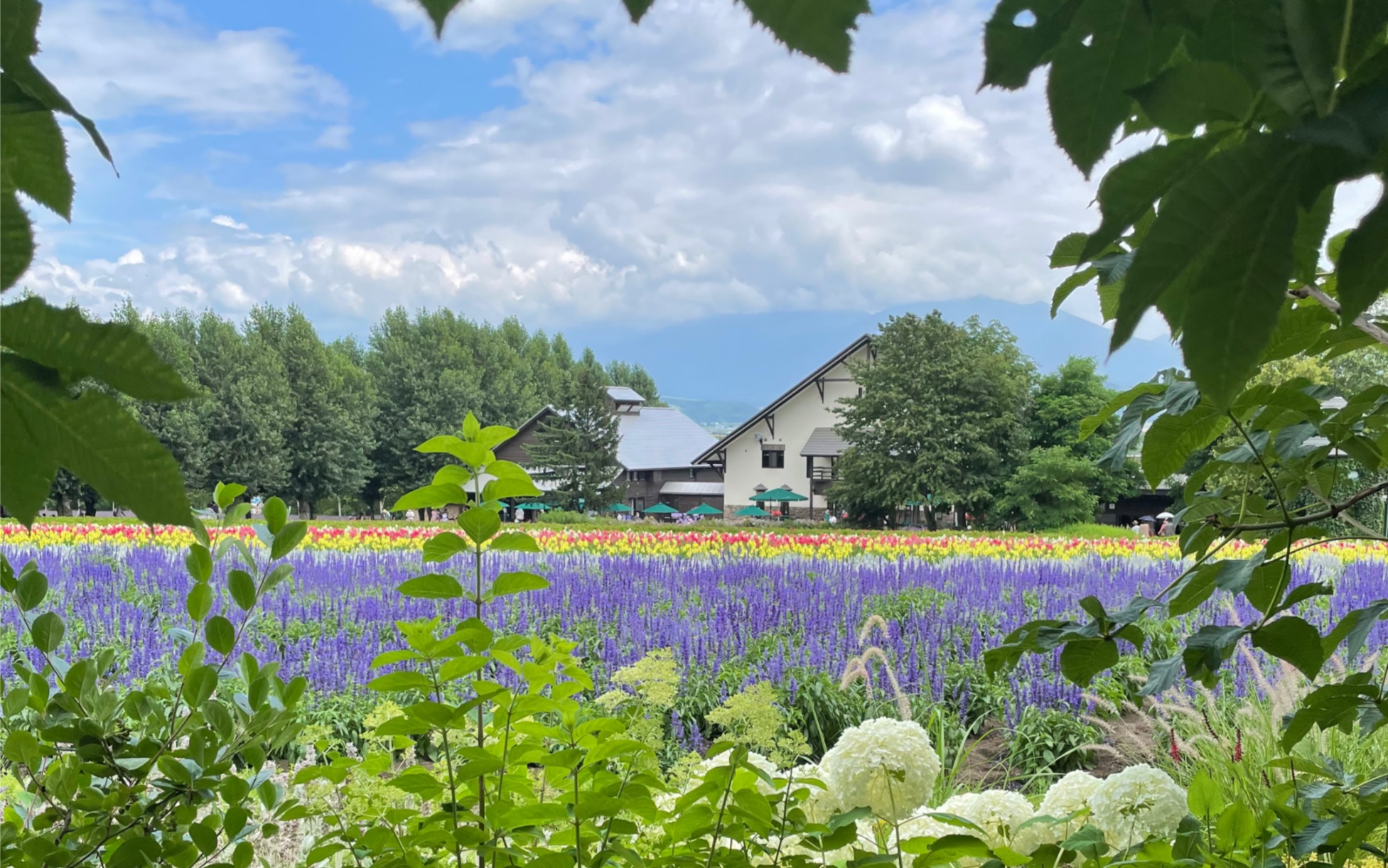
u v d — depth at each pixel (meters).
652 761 1.66
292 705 1.64
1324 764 1.85
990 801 1.74
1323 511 1.35
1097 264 1.07
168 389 0.56
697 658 7.42
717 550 17.89
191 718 1.65
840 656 7.34
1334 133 0.48
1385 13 0.54
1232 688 6.54
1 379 0.55
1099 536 38.16
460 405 79.12
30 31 0.65
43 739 1.55
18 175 0.64
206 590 1.65
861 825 1.80
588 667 7.44
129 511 0.56
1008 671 1.26
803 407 61.66
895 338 48.88
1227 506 1.49
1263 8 0.58
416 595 1.47
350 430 68.56
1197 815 1.53
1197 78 0.57
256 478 57.88
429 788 1.47
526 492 1.54
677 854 1.51
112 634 8.44
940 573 13.38
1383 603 1.24
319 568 12.88
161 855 1.46
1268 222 0.49
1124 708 7.14
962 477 46.34
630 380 127.38
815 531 26.73
